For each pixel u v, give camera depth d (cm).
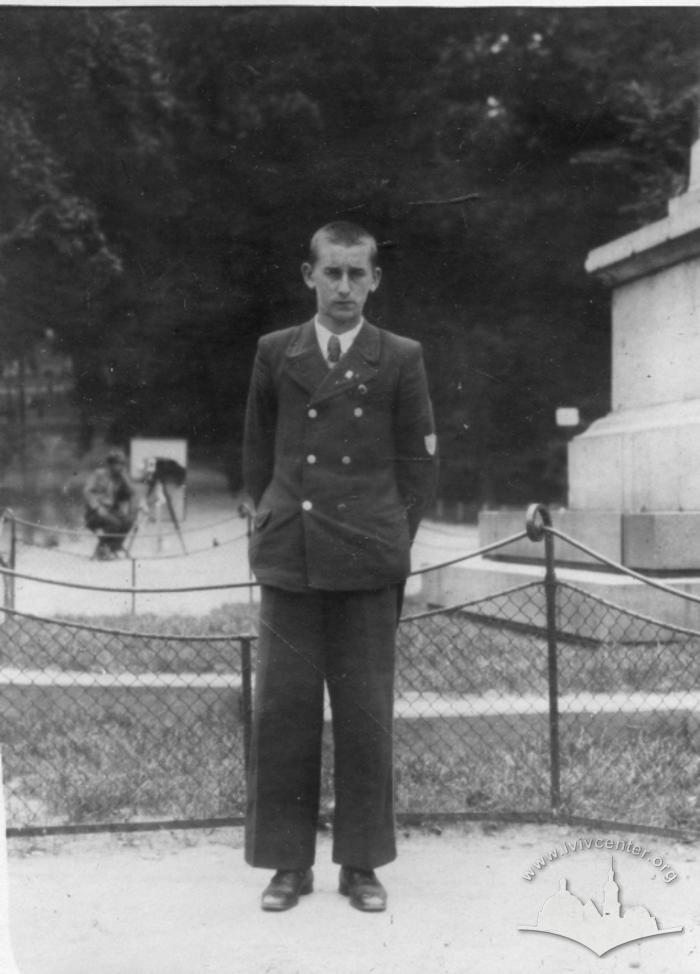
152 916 354
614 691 559
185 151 1277
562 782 458
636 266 727
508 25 1234
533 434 1509
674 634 621
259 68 1201
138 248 1381
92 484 1432
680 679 578
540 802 447
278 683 362
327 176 1236
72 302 1453
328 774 475
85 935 338
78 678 585
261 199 1283
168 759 490
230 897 370
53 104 1287
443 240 1303
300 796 363
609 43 1261
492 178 1302
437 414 1496
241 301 1391
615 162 1338
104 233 1377
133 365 1505
